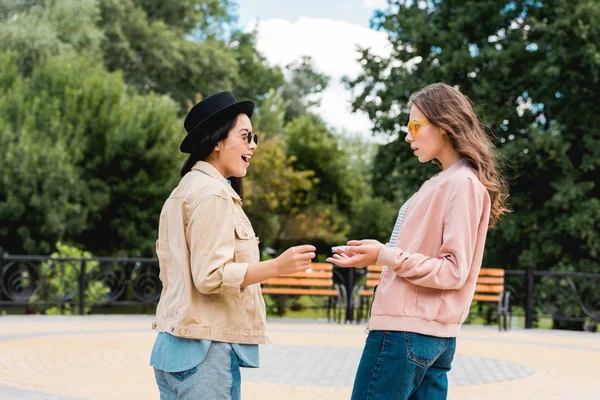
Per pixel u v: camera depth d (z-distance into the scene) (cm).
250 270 269
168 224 288
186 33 3503
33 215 1838
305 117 3195
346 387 647
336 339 1027
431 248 289
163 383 291
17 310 1886
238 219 286
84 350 848
